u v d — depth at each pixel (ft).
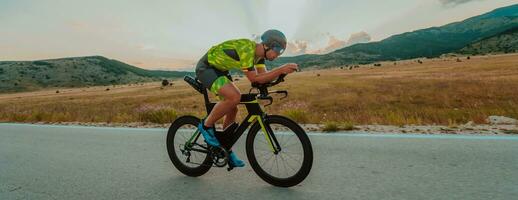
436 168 12.64
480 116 30.71
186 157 13.25
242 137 20.77
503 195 9.78
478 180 11.12
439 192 10.25
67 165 15.96
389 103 88.43
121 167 15.05
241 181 12.16
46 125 32.63
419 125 23.90
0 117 43.50
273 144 10.89
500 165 12.58
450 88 114.32
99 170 14.75
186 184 12.20
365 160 14.25
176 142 13.37
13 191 12.44
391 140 17.83
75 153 18.54
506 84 112.16
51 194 11.93
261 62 11.67
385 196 10.14
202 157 12.69
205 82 11.43
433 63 403.34
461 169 12.36
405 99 94.07
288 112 30.48
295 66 10.05
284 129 11.15
